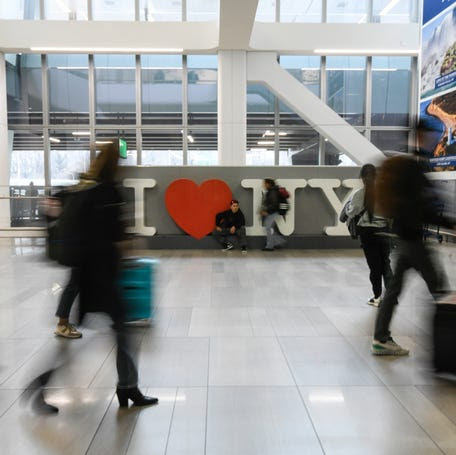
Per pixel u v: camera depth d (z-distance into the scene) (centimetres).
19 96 1388
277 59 1387
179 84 1405
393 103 1421
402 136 1426
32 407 291
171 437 264
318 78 1417
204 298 570
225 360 372
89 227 280
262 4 1374
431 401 305
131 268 381
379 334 382
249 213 1041
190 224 1011
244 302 550
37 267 770
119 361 296
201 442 259
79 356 379
